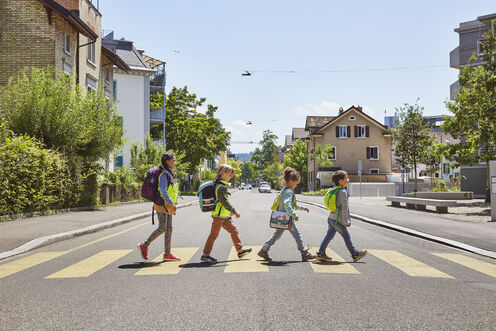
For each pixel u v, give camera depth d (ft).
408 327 11.95
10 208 41.78
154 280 17.78
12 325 12.17
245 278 17.99
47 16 64.39
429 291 16.01
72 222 39.96
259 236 32.24
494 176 44.27
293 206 22.09
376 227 40.60
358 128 170.60
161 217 21.90
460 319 12.67
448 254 25.03
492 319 12.68
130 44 134.21
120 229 38.37
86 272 19.60
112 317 12.85
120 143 62.08
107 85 92.02
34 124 50.42
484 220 44.75
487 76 66.69
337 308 13.71
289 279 17.81
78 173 55.26
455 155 74.95
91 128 54.70
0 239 28.73
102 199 65.36
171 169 22.22
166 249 22.35
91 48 81.82
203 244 28.25
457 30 103.04
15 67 64.13
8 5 64.34
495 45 69.62
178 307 13.83
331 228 21.98
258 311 13.38
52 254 25.02
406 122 115.85
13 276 18.93
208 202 21.59
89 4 80.69
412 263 21.76
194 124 155.74
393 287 16.57
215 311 13.39
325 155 162.61
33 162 43.88
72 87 55.57
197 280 17.69
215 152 165.27
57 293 15.78
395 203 71.26
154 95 153.28
